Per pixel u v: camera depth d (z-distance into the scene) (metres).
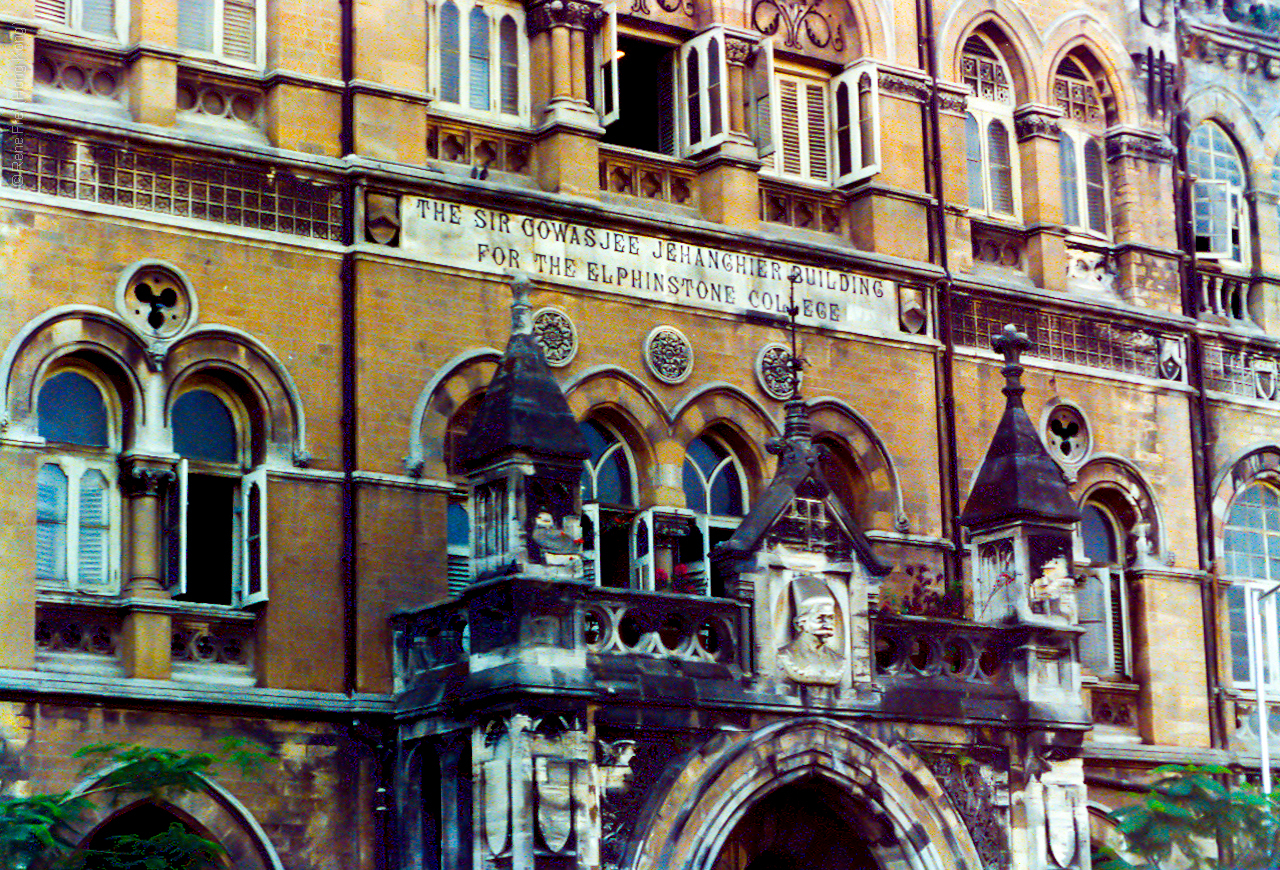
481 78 33.25
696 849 29.11
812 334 34.56
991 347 36.44
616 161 33.91
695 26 35.25
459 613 29.36
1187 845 33.94
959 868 30.97
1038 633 32.03
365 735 29.69
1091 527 37.59
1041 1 38.41
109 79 30.36
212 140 30.06
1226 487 38.84
